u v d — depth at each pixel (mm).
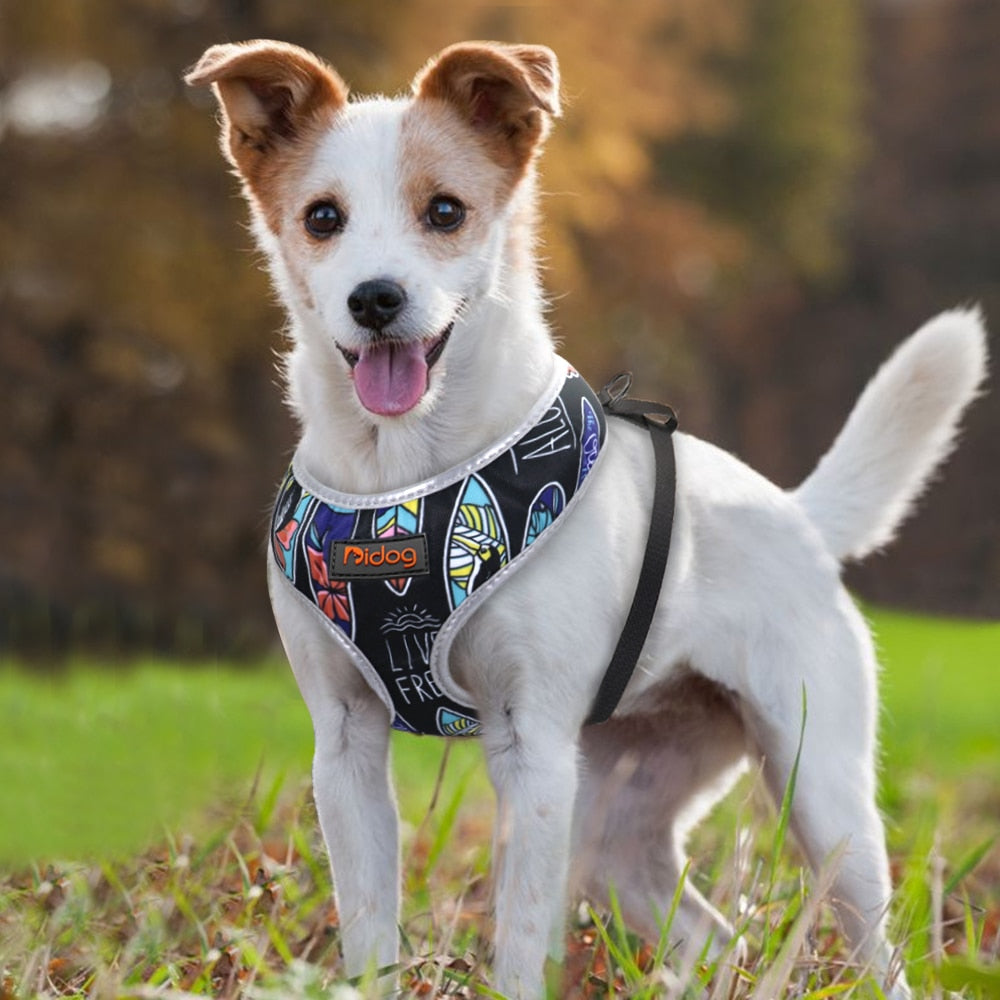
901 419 5430
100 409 19234
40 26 17938
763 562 5020
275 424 20172
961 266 43688
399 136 4691
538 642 4371
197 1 19531
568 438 4496
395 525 4328
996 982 4141
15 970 4465
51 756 7109
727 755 5418
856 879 4844
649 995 4215
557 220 19797
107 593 18516
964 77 45250
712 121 26125
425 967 4602
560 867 4359
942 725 12164
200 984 4340
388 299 4367
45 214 18156
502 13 19922
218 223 18781
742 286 37750
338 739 4523
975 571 36594
